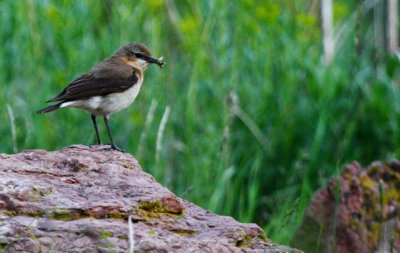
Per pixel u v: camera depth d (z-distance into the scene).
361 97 15.77
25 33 15.34
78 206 7.47
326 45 16.08
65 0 15.52
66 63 15.37
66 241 7.06
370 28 17.17
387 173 11.95
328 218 11.66
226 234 7.64
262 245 7.69
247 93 15.64
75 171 8.39
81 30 15.47
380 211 11.58
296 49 15.99
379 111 15.59
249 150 15.11
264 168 15.03
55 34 15.37
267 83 15.59
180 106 15.14
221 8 15.37
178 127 15.11
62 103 11.10
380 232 11.53
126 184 8.07
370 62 16.77
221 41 15.18
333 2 18.47
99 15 16.22
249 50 15.93
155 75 15.05
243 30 15.95
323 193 11.81
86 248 7.01
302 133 15.45
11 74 15.27
